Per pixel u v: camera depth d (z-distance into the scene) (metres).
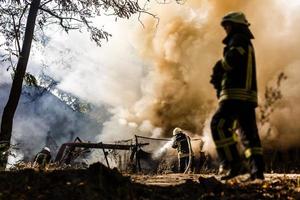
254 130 3.59
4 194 3.10
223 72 3.69
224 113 3.59
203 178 3.55
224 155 3.57
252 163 3.56
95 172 3.44
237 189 3.45
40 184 3.33
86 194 3.05
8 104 10.57
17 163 7.30
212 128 3.62
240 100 3.55
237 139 3.61
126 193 3.16
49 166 7.62
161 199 3.18
